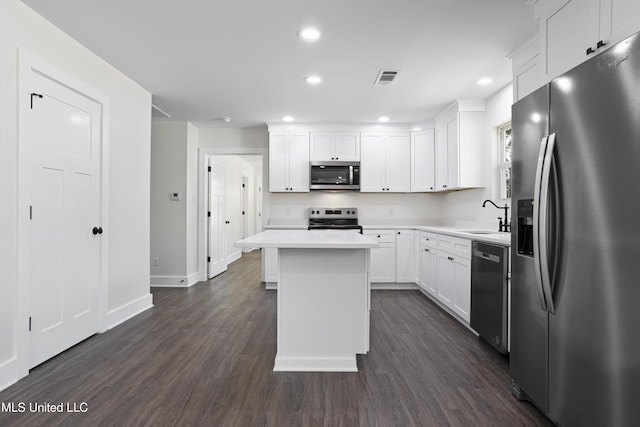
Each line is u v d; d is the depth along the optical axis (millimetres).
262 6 2236
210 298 4281
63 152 2551
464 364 2412
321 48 2803
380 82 3506
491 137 3900
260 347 2717
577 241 1418
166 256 5000
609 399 1272
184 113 4609
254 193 10320
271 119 4895
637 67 1154
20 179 2158
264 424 1708
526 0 2174
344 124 5074
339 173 5039
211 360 2469
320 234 2941
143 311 3693
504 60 3012
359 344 2330
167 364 2396
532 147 1768
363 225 5328
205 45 2748
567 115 1478
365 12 2303
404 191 5070
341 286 2336
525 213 1839
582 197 1389
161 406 1866
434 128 4816
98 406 1860
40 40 2340
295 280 2334
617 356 1237
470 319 2959
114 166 3189
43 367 2328
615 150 1238
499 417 1777
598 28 1659
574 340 1446
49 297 2432
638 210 1152
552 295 1566
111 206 3152
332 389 2062
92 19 2381
